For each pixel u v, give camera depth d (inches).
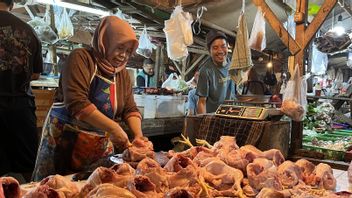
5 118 121.3
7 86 121.1
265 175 62.4
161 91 197.0
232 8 206.4
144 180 53.3
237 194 60.5
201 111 142.3
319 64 244.8
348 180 73.4
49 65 199.5
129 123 96.6
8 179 48.4
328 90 325.4
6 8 121.3
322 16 104.2
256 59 258.8
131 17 203.0
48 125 96.3
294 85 101.7
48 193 49.4
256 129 92.6
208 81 142.1
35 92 153.7
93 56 91.6
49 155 95.0
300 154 102.0
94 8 183.6
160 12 199.8
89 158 94.0
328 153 100.2
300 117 101.0
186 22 157.6
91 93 91.0
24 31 123.4
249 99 104.7
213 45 143.1
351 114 211.5
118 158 79.4
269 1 209.5
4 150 123.6
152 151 73.0
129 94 100.2
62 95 94.4
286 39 110.1
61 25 193.5
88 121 84.2
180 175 58.7
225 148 76.2
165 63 287.6
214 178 63.2
